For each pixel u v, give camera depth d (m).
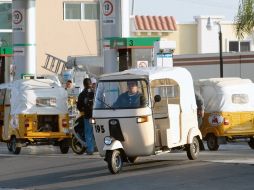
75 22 123.81
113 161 41.41
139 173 41.44
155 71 43.62
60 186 37.94
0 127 59.66
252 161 45.31
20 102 56.66
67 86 64.12
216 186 35.50
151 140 42.28
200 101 54.47
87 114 53.41
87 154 54.41
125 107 42.00
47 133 56.56
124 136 42.06
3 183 40.06
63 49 123.31
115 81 42.66
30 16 81.69
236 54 97.88
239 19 66.12
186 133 45.69
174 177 39.09
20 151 58.47
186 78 46.16
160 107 43.41
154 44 68.56
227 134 56.69
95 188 36.56
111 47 71.69
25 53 81.62
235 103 57.06
